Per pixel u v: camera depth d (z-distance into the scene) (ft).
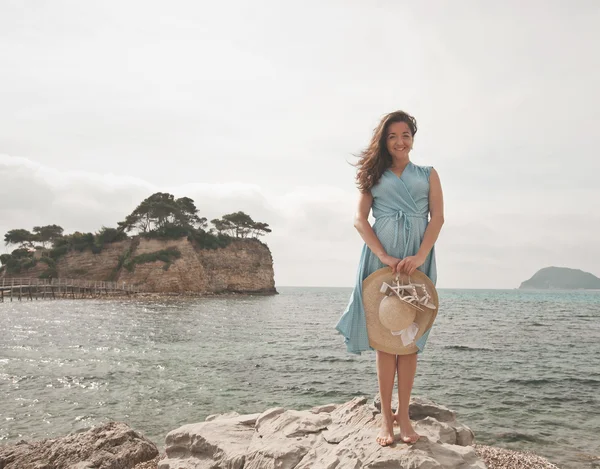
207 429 14.19
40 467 15.85
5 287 183.42
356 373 43.14
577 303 261.24
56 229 317.83
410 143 10.25
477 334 80.53
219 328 91.61
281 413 14.20
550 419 27.84
